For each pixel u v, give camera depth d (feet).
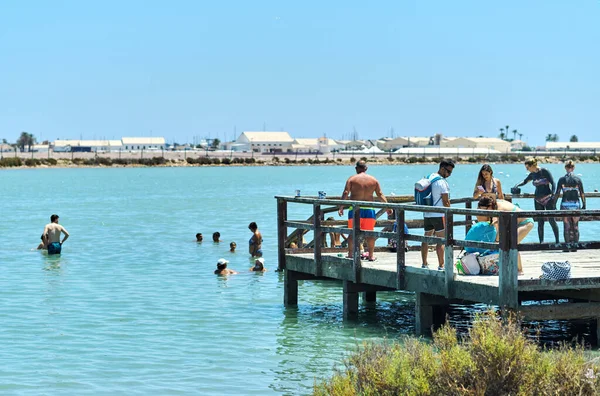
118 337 65.62
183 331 67.62
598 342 58.18
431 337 62.28
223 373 55.16
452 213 58.34
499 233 54.85
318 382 52.21
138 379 53.88
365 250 78.74
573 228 77.51
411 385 36.68
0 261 113.70
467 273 60.70
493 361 36.37
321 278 79.46
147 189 377.09
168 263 110.73
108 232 159.22
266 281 94.02
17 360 58.59
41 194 330.95
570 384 36.06
